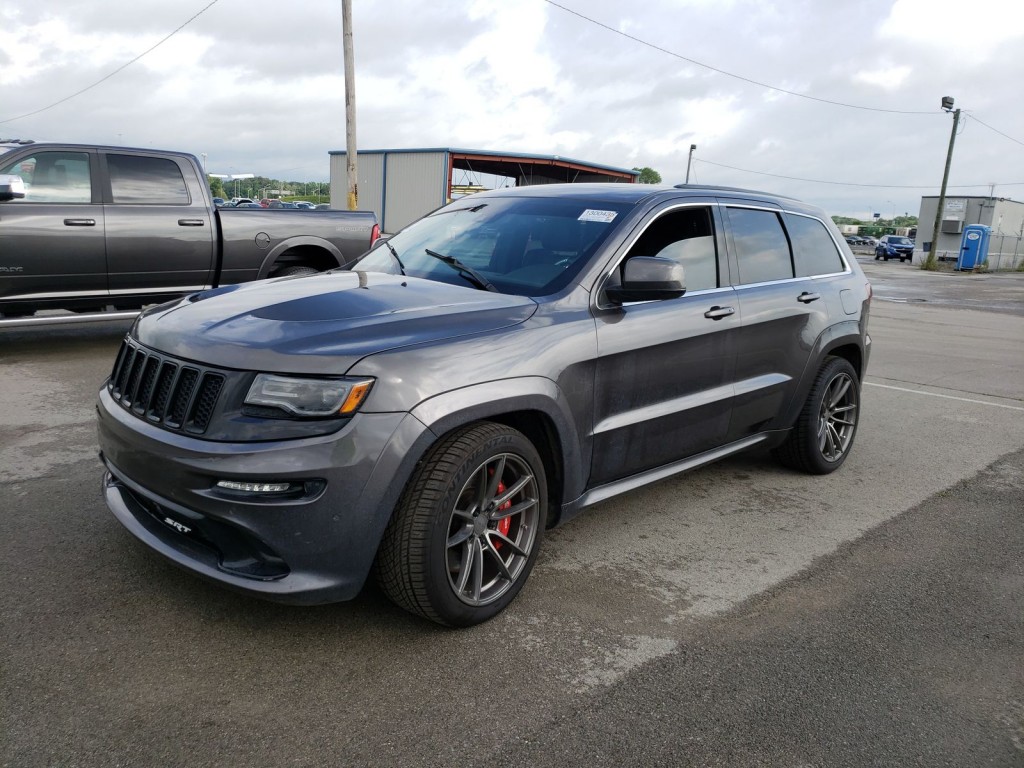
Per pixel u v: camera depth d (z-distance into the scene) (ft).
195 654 8.97
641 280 10.85
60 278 23.57
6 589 10.14
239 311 9.96
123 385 10.24
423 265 12.75
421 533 8.94
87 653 8.87
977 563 12.71
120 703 8.05
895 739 8.20
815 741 8.09
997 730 8.44
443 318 9.86
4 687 8.19
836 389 16.60
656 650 9.64
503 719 8.14
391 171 111.04
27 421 17.47
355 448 8.44
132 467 9.23
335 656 9.09
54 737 7.50
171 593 10.24
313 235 27.73
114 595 10.13
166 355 9.39
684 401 12.70
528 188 14.42
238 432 8.42
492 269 12.09
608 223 12.10
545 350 10.25
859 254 214.48
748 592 11.32
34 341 27.25
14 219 22.56
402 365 8.85
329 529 8.50
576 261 11.56
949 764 7.86
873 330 43.39
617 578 11.53
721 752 7.84
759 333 13.98
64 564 10.87
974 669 9.59
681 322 12.32
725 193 14.37
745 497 15.28
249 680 8.56
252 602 10.12
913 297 71.82
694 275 13.06
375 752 7.55
